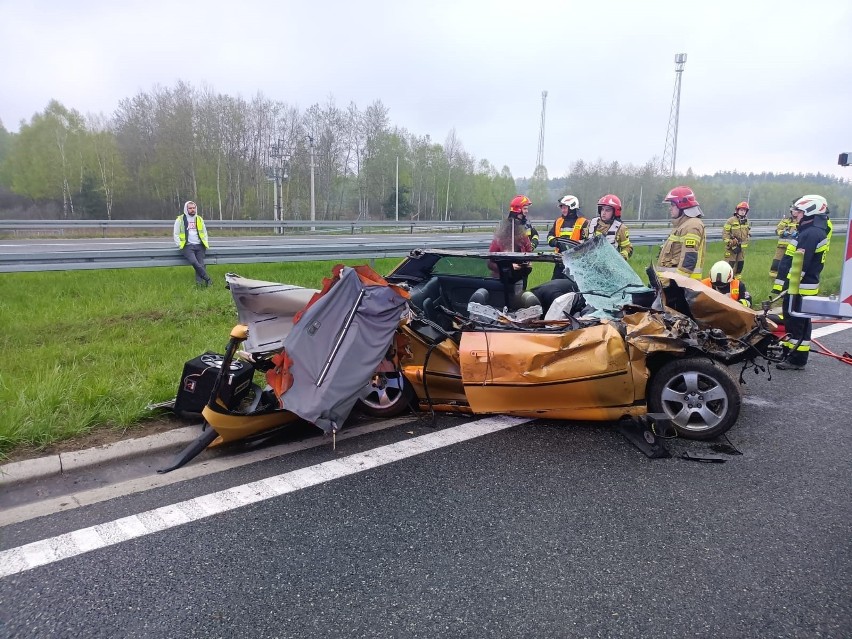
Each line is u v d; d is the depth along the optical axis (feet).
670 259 23.15
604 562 9.37
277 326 14.66
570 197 29.17
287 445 13.88
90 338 21.38
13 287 29.55
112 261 28.17
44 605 8.32
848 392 18.12
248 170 155.22
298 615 8.14
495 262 18.53
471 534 10.15
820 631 7.85
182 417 14.57
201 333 22.29
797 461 13.10
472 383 14.03
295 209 155.43
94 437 13.58
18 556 9.43
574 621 8.03
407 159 172.96
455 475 12.34
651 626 7.93
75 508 10.94
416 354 15.23
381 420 15.56
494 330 14.43
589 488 11.80
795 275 11.62
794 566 9.28
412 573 9.09
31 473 11.97
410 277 18.78
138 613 8.18
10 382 15.96
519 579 8.94
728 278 21.39
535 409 14.28
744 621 8.04
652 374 14.33
